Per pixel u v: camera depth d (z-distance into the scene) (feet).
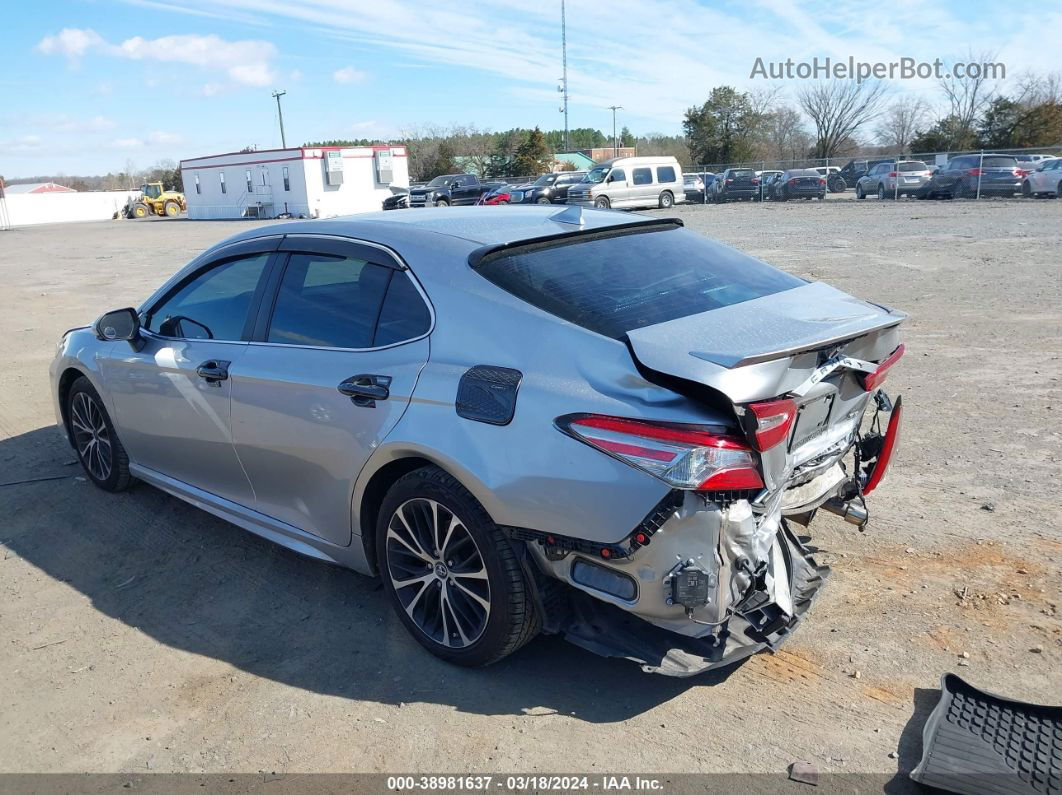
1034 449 17.11
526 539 9.26
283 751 9.23
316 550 12.18
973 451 17.15
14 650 11.40
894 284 38.34
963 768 8.34
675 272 10.94
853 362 9.38
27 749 9.41
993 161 98.63
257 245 13.08
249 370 12.19
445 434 9.69
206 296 13.62
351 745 9.29
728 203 121.60
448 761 8.98
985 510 14.37
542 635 11.37
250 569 13.47
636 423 8.34
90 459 16.78
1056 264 42.01
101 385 15.34
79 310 42.55
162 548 14.30
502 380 9.37
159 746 9.39
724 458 8.15
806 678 10.17
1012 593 11.73
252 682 10.50
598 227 11.73
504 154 221.05
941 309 32.07
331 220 12.70
